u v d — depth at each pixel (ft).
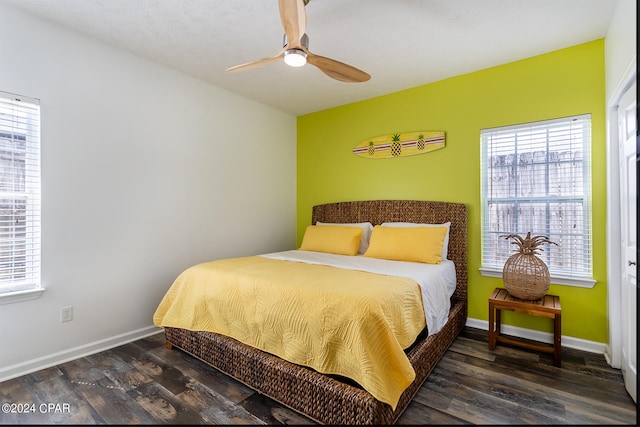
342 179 13.06
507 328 9.17
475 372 6.91
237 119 11.83
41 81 7.18
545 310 7.35
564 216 8.55
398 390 5.04
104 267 8.23
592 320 8.02
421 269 8.12
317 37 7.98
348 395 4.98
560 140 8.61
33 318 7.08
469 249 9.97
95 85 8.07
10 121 6.83
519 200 9.23
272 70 9.88
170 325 7.96
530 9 6.85
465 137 10.05
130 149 8.77
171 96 9.75
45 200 7.23
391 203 11.38
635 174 5.67
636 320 5.51
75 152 7.70
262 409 5.73
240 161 11.96
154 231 9.31
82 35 7.85
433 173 10.69
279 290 6.24
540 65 8.80
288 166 14.20
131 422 5.36
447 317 8.31
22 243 7.01
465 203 10.05
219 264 8.38
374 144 12.05
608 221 7.39
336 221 12.73
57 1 6.63
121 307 8.58
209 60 9.27
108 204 8.31
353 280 6.67
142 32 7.82
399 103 11.43
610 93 7.28
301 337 5.71
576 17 7.11
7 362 6.73
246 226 12.21
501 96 9.41
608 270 7.52
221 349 6.86
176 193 9.88
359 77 7.50
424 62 9.29
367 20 7.27
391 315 5.66
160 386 6.44
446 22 7.34
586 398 5.97
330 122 13.42
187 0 6.62
